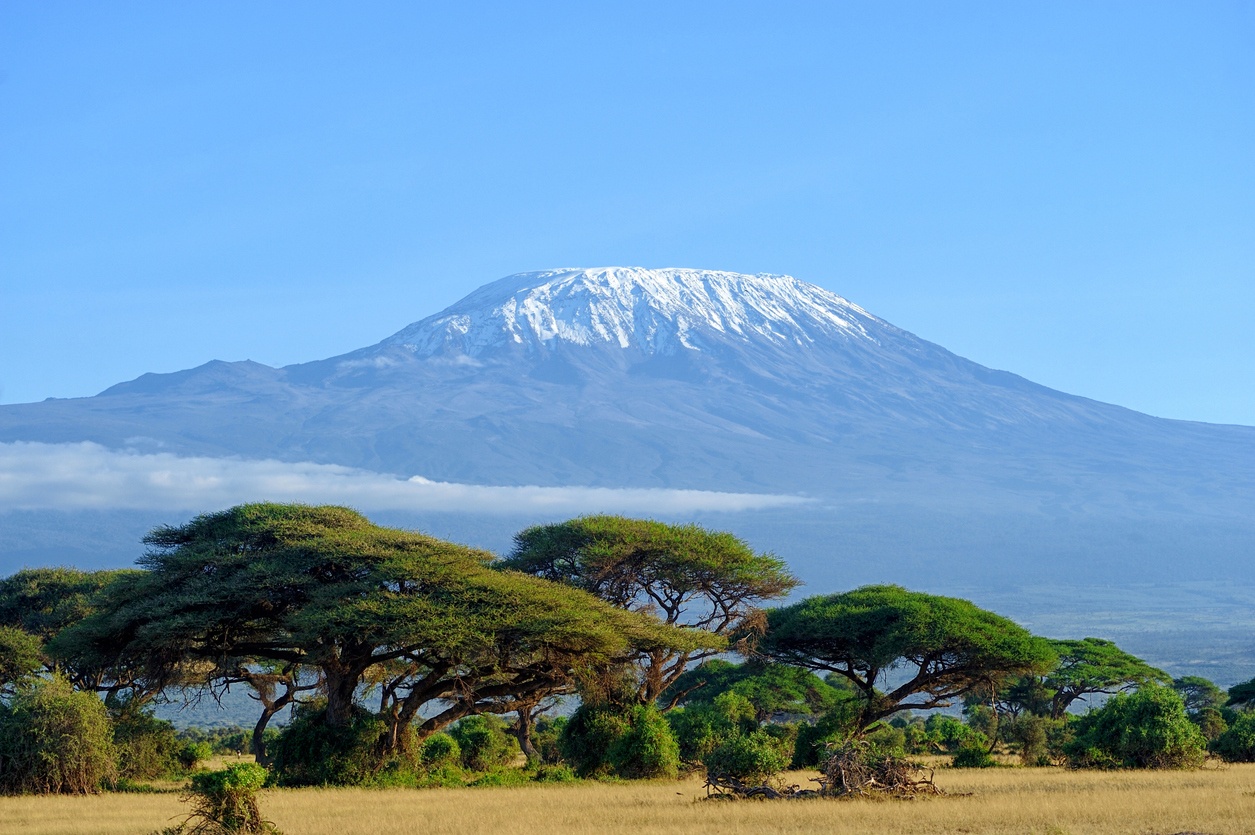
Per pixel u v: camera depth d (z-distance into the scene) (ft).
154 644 209.26
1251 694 392.47
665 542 258.98
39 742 179.83
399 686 245.86
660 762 207.82
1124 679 387.14
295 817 142.10
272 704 248.52
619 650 215.31
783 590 269.44
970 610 275.39
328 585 207.10
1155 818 130.62
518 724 290.76
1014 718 387.96
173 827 129.90
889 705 275.39
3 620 309.01
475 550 232.94
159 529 229.25
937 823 129.90
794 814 139.64
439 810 149.59
